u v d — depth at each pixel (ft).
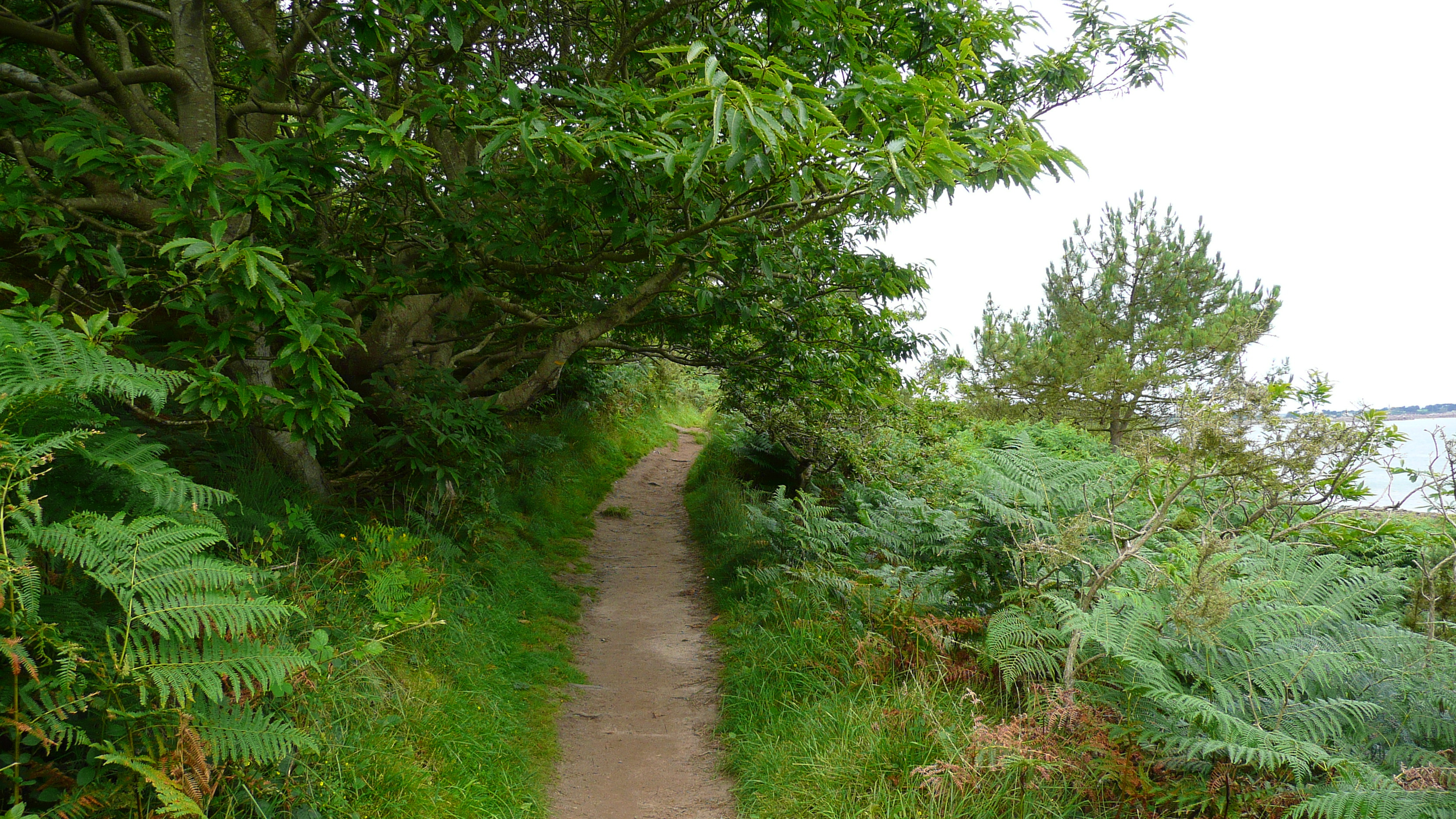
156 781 7.17
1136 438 15.11
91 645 7.90
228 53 20.88
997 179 12.20
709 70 9.36
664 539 34.58
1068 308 54.39
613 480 45.16
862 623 17.16
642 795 13.50
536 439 33.30
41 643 7.07
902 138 10.99
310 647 10.84
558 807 12.96
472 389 25.48
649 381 66.18
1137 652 11.11
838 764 12.32
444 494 23.08
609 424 53.47
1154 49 21.71
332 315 11.51
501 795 12.34
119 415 14.67
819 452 36.94
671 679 18.98
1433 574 12.98
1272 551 13.62
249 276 9.66
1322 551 16.84
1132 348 49.80
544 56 20.75
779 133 9.50
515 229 17.01
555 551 29.89
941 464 35.55
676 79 11.71
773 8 14.66
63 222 11.69
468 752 12.81
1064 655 12.75
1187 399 13.41
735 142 9.26
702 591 26.63
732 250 17.69
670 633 22.50
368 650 11.46
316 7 17.28
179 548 8.41
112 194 15.23
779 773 12.82
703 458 46.75
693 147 11.28
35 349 8.02
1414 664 11.38
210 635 8.34
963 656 14.87
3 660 7.08
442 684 14.76
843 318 25.79
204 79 15.15
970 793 10.93
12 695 6.96
